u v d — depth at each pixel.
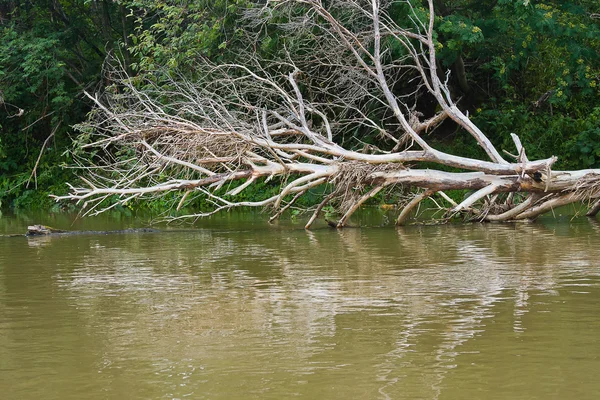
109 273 10.28
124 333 6.93
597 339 6.48
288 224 17.25
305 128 15.71
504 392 5.23
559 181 15.79
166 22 24.36
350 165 15.39
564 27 23.12
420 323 7.08
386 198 21.61
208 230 16.06
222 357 6.12
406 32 16.81
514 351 6.17
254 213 20.80
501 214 16.88
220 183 15.30
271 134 16.48
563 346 6.29
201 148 15.65
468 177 15.67
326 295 8.46
